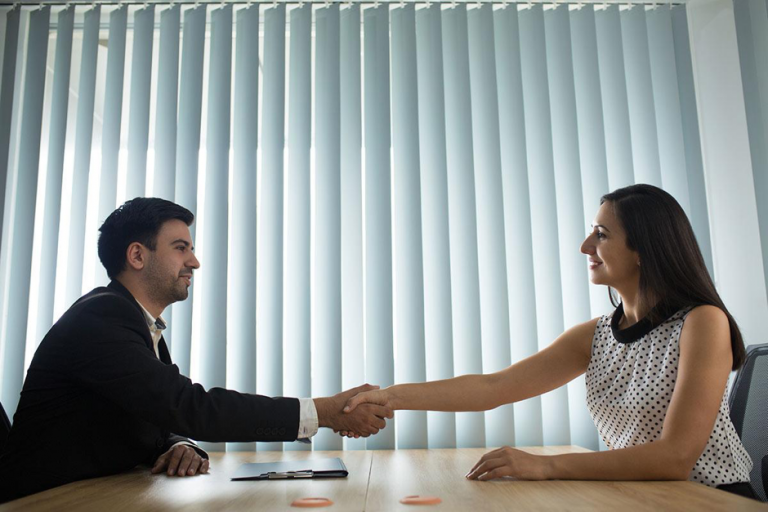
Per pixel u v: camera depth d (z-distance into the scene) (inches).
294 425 57.1
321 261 91.1
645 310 57.8
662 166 95.3
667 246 56.7
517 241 91.7
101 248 67.1
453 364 88.6
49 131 94.9
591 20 97.0
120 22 96.7
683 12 98.2
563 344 66.7
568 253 91.9
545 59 95.5
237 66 96.0
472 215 91.5
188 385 56.4
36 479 54.1
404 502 40.4
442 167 92.7
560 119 95.0
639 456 47.2
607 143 95.2
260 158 94.8
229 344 89.2
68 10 98.2
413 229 91.4
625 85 95.4
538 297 91.2
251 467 59.5
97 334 56.2
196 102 94.3
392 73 96.0
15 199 94.7
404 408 64.0
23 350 89.4
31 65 97.2
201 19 96.3
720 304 55.0
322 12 97.4
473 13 97.7
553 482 46.7
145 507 40.6
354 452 80.8
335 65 95.5
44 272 90.7
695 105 95.4
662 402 54.1
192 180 92.5
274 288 90.1
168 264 66.4
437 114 94.0
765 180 90.4
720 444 52.5
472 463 65.4
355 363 89.3
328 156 93.4
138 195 92.4
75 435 55.8
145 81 95.3
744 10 93.4
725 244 93.9
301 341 89.0
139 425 59.3
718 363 51.1
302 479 52.6
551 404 88.7
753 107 91.9
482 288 91.2
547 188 92.7
